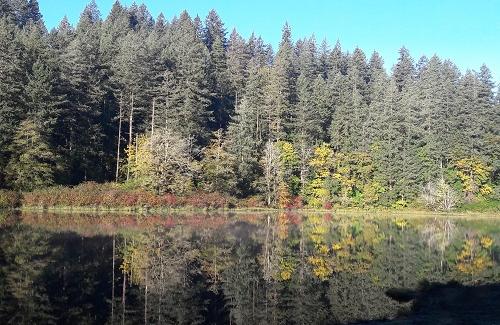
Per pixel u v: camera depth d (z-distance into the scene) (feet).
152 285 63.41
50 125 190.29
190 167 199.72
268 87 263.08
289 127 257.14
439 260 89.10
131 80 215.72
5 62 179.32
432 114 265.75
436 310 50.90
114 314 50.42
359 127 260.01
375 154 251.19
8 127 172.35
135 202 180.75
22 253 79.97
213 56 285.02
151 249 90.74
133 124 231.71
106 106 224.94
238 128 226.38
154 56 238.27
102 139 219.41
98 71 224.12
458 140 260.01
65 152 197.06
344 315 52.06
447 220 199.00
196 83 223.92
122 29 331.36
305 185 243.40
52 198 167.73
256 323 49.32
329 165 248.32
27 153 171.73
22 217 138.62
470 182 252.83
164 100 226.38
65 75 199.00
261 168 231.09
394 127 254.88
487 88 278.26
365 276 72.95
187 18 384.47
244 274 72.38
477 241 122.31
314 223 165.58
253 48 381.81
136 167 199.31
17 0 368.89
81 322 47.37
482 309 50.83
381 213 231.71
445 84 298.15
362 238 122.31
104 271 69.67
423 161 252.62
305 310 54.08
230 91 281.74
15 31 216.74
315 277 71.67
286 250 97.09
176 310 52.80
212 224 145.89
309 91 277.64
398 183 246.47
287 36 402.52
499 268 81.35
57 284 61.21
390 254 95.35
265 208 221.05
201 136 227.81
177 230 124.47
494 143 259.80
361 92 322.55
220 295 59.93
